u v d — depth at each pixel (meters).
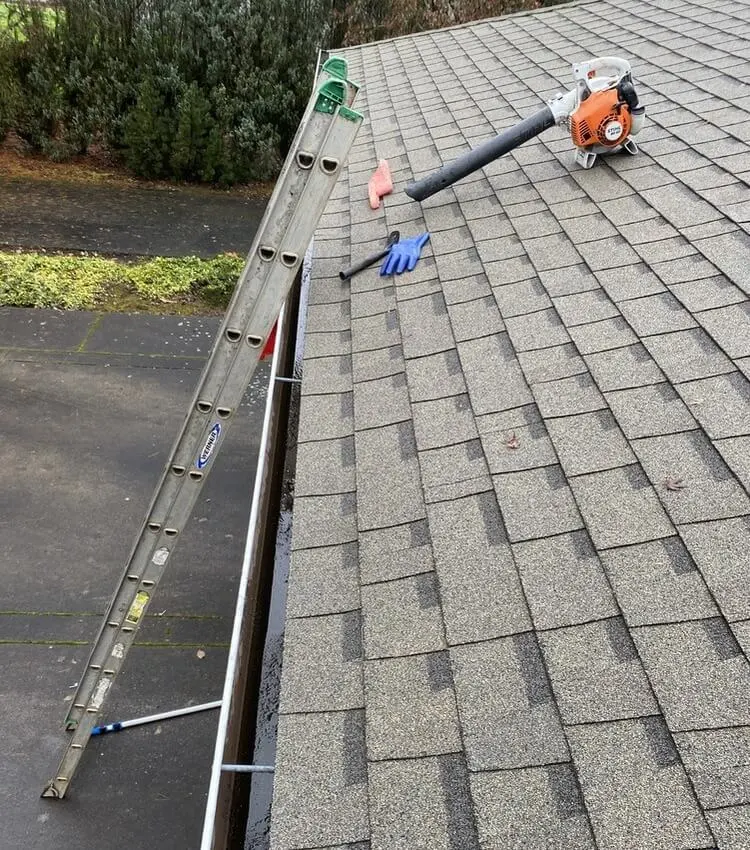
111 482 7.04
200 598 6.01
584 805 1.90
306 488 3.37
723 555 2.35
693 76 6.09
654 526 2.54
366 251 5.24
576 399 3.21
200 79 14.25
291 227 2.78
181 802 4.63
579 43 8.12
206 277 10.90
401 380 3.83
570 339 3.58
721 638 2.13
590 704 2.12
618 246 4.16
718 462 2.67
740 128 4.94
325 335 4.45
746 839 1.69
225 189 14.46
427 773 2.14
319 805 2.15
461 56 9.16
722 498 2.53
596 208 4.62
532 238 4.57
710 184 4.40
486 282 4.31
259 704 3.19
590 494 2.75
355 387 3.93
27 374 8.38
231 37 14.13
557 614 2.40
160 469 7.29
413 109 7.77
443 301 4.32
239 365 3.09
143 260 11.36
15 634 5.55
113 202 13.07
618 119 4.83
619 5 9.11
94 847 4.36
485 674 2.33
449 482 3.09
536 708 2.18
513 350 3.68
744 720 1.92
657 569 2.40
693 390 3.01
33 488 6.86
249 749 3.12
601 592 2.40
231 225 12.90
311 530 3.14
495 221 4.93
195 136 13.88
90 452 7.37
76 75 13.54
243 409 8.29
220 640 5.69
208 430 3.27
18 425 7.59
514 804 1.97
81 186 13.47
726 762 1.85
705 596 2.26
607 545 2.54
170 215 12.92
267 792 2.88
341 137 2.62
